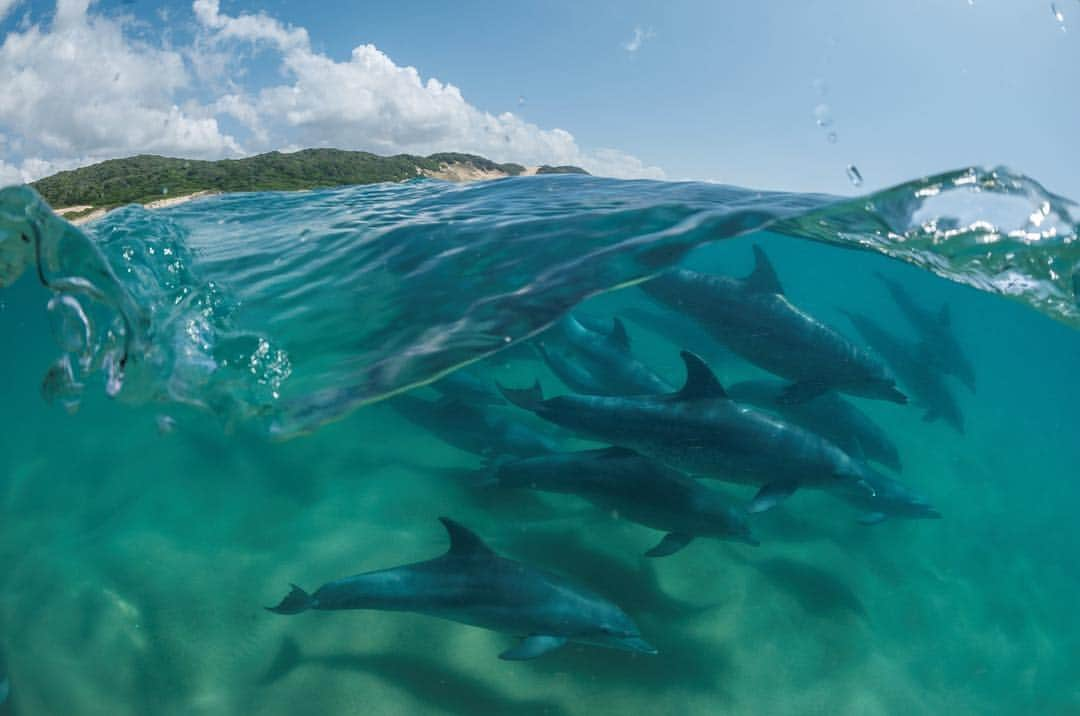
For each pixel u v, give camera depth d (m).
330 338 3.50
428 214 5.66
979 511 7.29
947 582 5.48
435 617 3.94
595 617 3.49
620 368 5.69
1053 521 7.39
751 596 4.59
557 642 3.48
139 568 4.51
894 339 8.46
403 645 3.95
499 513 5.22
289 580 4.43
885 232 4.34
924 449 8.97
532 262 3.99
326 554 4.68
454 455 6.19
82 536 4.93
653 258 3.75
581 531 5.02
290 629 4.04
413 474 5.78
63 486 5.70
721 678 3.90
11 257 3.96
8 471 6.04
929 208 3.98
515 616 3.49
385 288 4.03
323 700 3.58
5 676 3.63
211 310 3.92
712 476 4.41
